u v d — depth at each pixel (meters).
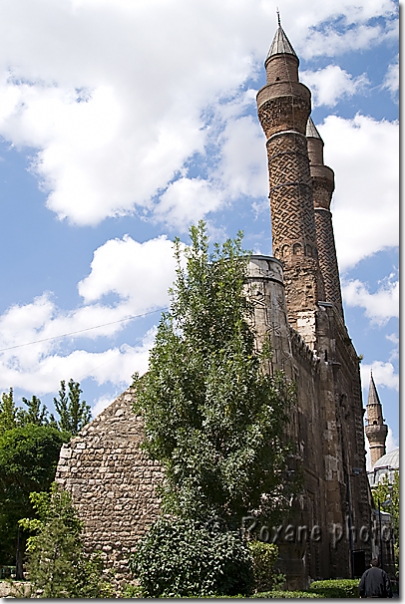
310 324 32.25
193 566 12.87
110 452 20.08
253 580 13.51
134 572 13.55
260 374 15.42
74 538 15.82
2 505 27.91
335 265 43.97
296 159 34.47
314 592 17.78
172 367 15.09
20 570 27.92
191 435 14.30
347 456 34.25
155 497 19.42
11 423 35.81
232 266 16.47
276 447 15.05
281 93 35.12
